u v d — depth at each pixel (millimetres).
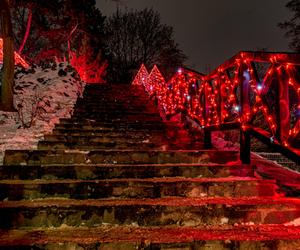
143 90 14438
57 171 4387
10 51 9461
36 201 3754
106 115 9289
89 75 25812
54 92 10578
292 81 3652
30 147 5969
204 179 4441
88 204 3561
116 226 3508
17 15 26344
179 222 3584
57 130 6945
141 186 4078
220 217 3641
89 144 6012
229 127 5406
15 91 10312
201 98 6828
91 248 2969
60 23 26375
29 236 3145
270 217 3686
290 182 4664
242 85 4930
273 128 4070
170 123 8562
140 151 5164
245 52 4777
